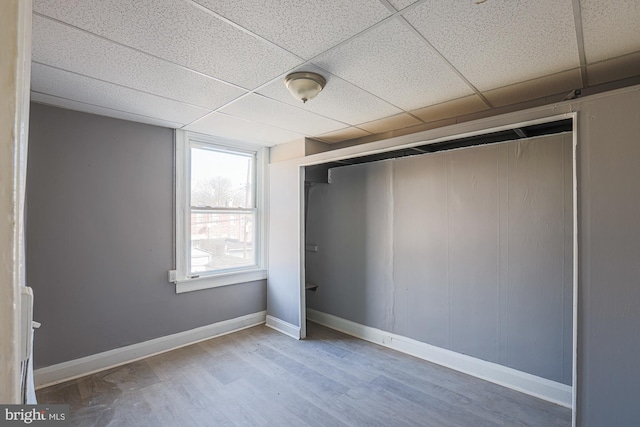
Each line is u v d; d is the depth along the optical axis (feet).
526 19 4.68
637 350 5.00
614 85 6.83
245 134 11.24
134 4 4.33
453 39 5.23
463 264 9.05
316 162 10.95
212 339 11.25
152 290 9.99
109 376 8.59
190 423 6.77
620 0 4.23
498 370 8.39
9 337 0.96
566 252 7.41
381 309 10.97
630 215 5.08
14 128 0.96
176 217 10.52
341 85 7.04
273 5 4.38
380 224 11.04
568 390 7.36
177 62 5.98
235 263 12.34
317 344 10.91
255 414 7.09
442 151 9.55
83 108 8.43
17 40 0.97
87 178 8.78
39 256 8.00
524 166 8.03
